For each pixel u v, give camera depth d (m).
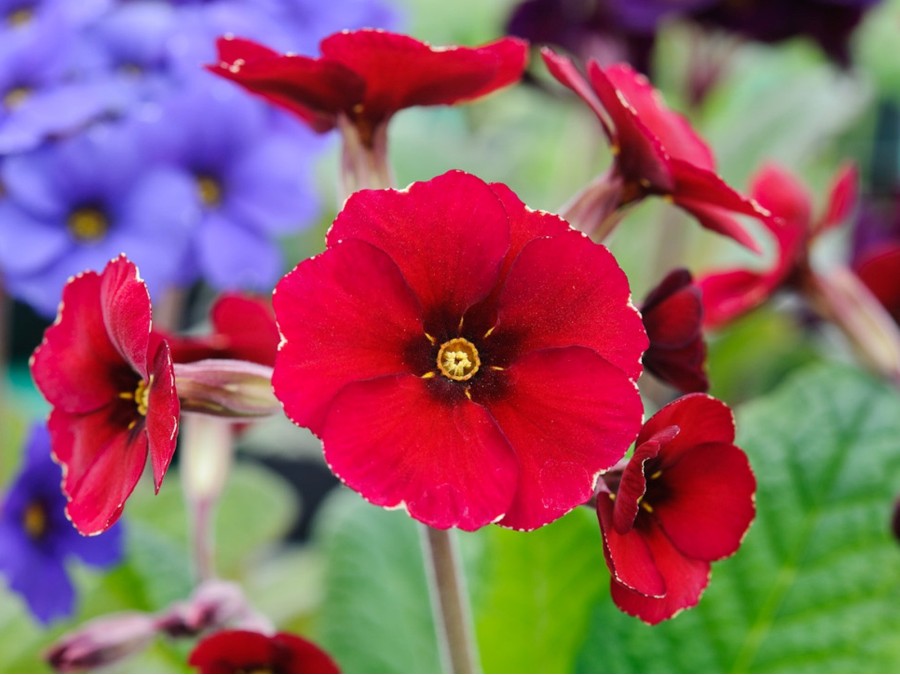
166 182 0.32
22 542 0.29
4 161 0.31
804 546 0.28
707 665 0.28
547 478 0.19
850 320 0.30
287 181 0.34
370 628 0.30
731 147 0.48
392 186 0.23
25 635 0.32
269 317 0.23
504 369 0.20
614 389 0.19
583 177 0.45
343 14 0.36
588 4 0.44
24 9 0.34
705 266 0.47
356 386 0.19
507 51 0.23
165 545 0.33
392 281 0.19
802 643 0.28
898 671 0.27
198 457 0.28
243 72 0.22
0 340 0.36
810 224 0.29
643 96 0.24
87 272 0.21
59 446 0.21
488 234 0.20
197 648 0.23
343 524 0.31
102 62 0.32
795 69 0.60
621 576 0.19
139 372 0.20
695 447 0.20
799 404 0.29
